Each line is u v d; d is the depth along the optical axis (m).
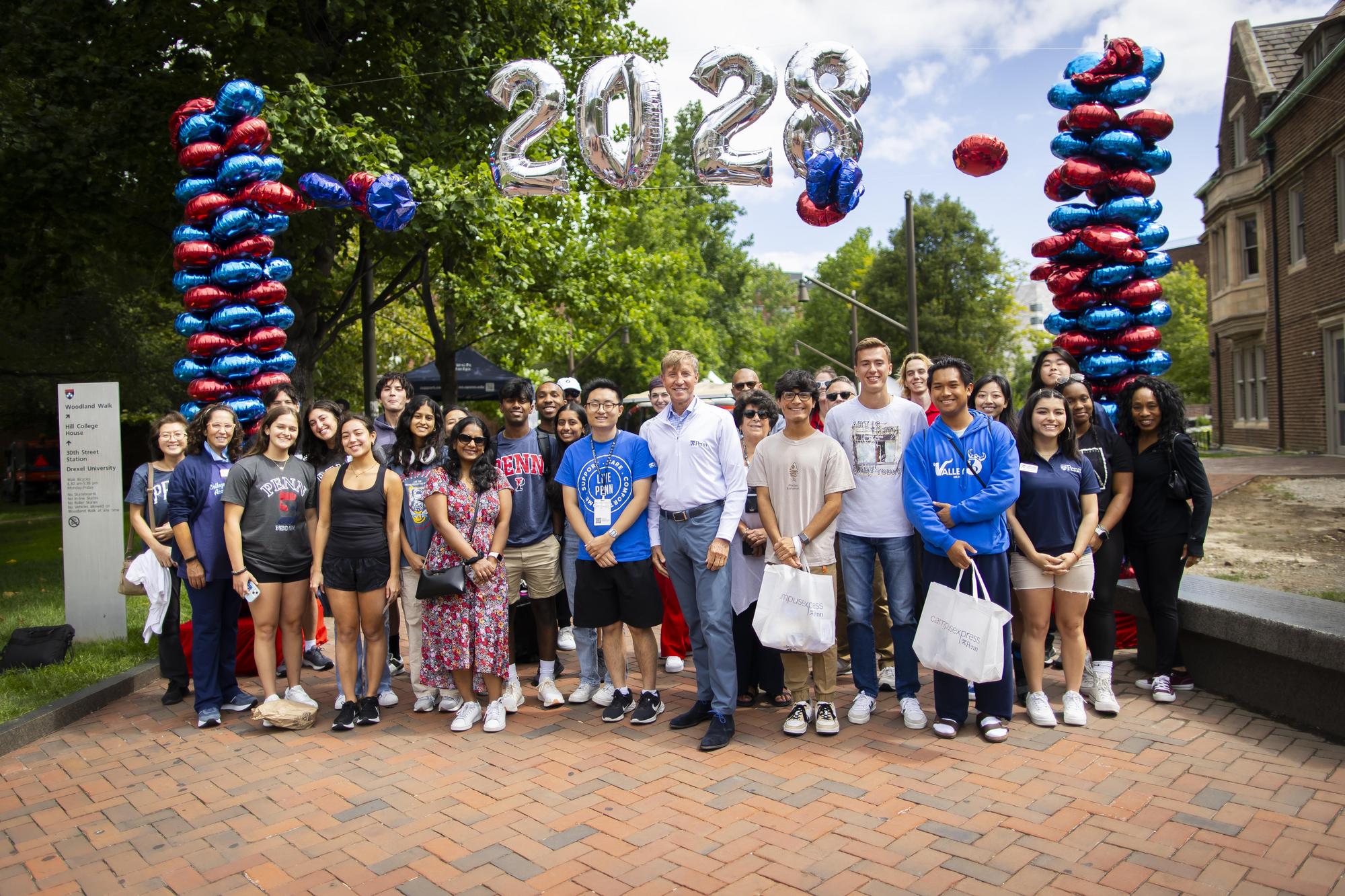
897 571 4.68
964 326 37.09
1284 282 17.12
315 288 12.13
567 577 5.39
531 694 5.53
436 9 11.52
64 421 6.68
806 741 4.43
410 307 20.67
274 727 4.88
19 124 10.25
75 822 3.69
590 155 5.76
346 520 4.87
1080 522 4.62
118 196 11.29
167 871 3.23
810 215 6.03
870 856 3.15
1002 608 4.14
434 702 5.29
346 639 4.91
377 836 3.46
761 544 4.91
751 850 3.23
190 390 6.41
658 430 4.80
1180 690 4.99
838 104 5.64
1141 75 5.81
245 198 6.22
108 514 6.70
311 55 10.98
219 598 5.04
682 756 4.28
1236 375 20.42
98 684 5.54
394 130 11.99
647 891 2.95
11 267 12.61
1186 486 4.74
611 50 15.16
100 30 11.03
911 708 4.62
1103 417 4.97
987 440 4.46
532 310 14.38
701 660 4.78
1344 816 3.32
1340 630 4.02
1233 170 19.50
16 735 4.64
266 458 5.05
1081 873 2.97
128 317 18.11
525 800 3.77
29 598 8.65
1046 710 4.50
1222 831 3.24
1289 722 4.37
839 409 4.94
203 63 11.05
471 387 16.70
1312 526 8.30
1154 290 5.89
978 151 5.91
